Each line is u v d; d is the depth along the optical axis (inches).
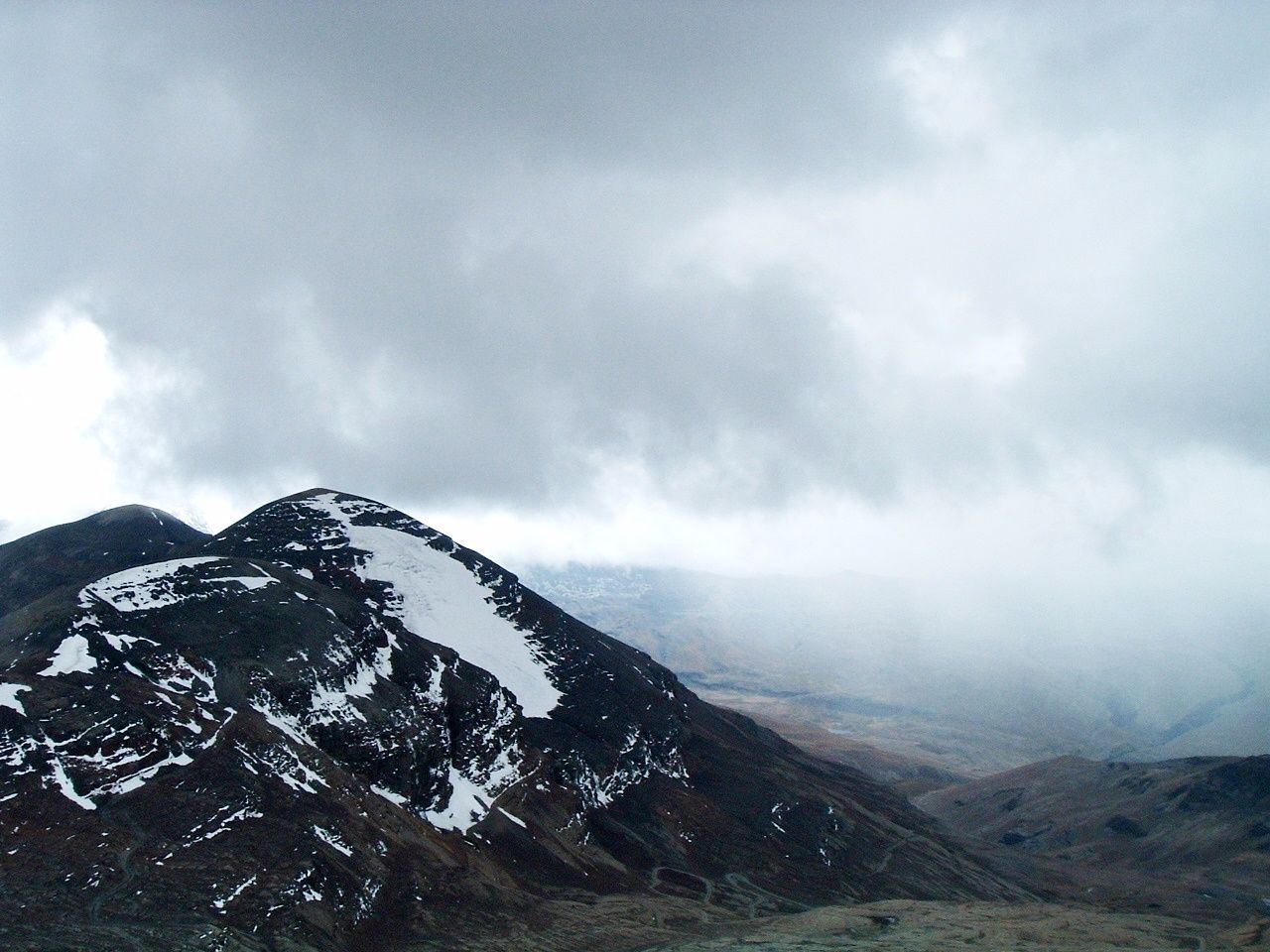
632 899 6870.1
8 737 5162.4
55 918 4276.6
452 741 7736.2
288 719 6402.6
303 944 4697.3
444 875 5989.2
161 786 5265.8
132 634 6353.3
